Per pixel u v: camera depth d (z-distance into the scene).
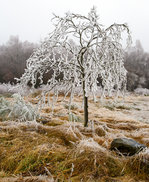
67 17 4.02
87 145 2.63
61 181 1.95
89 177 2.01
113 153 2.79
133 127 5.84
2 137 3.27
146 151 2.47
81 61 4.42
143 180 2.05
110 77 4.03
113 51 3.96
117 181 1.95
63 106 9.86
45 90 4.48
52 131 3.74
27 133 3.51
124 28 4.13
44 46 4.20
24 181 1.88
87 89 3.90
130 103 15.49
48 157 2.47
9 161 2.42
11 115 5.18
